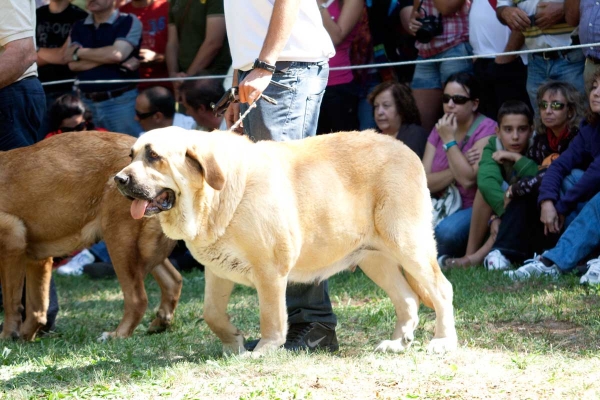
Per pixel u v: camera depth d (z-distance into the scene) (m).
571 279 9.95
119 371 6.84
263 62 7.06
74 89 14.74
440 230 12.14
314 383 6.17
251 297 10.58
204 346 7.77
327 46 7.68
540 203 10.84
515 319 8.53
